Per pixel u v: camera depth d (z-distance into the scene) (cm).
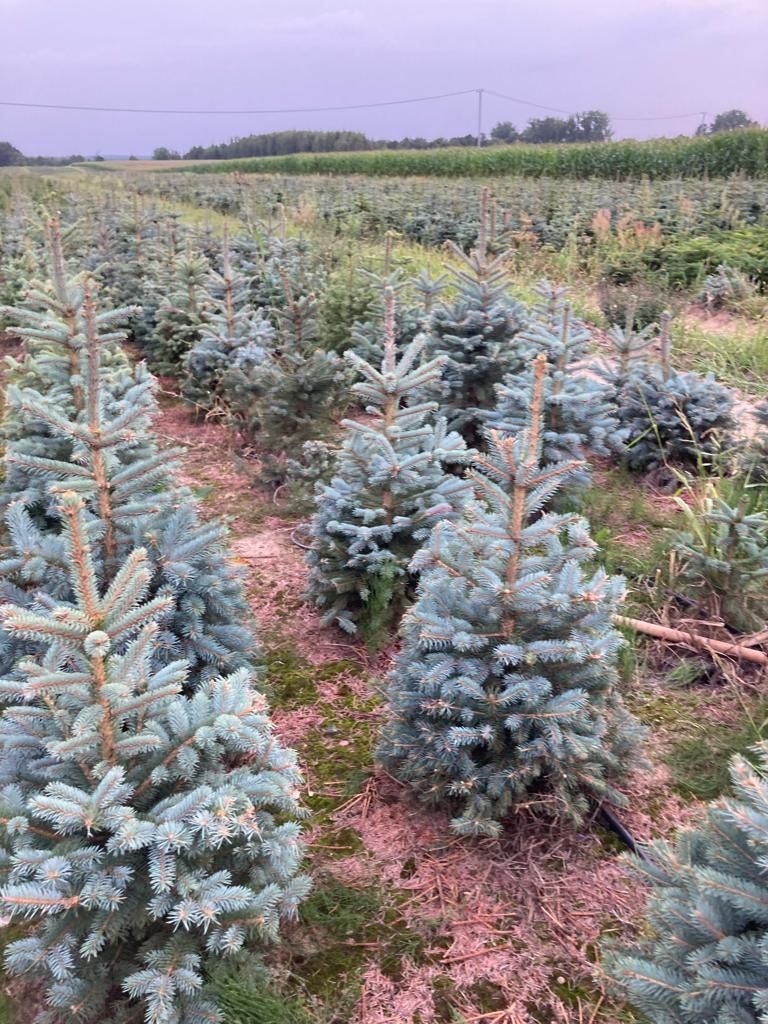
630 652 403
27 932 267
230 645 352
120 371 507
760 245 1394
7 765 247
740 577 425
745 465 573
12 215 1605
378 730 364
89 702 231
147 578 240
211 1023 218
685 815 321
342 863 298
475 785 296
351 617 437
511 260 1264
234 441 727
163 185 3039
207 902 213
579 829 314
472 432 649
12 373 582
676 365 880
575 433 557
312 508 573
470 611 305
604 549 502
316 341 834
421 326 775
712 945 184
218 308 802
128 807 221
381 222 1856
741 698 384
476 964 261
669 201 1812
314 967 258
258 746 251
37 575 315
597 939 269
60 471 323
